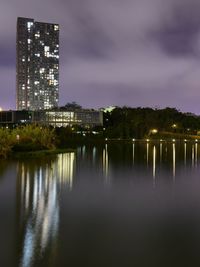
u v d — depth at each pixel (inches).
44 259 498.0
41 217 733.9
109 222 700.7
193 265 484.7
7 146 2311.8
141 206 852.0
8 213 767.7
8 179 1306.6
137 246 557.6
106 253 525.0
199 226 677.3
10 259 496.7
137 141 6569.9
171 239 596.1
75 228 653.9
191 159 2397.9
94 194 1008.2
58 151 2913.4
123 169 1704.0
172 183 1236.5
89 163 2028.8
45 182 1237.1
